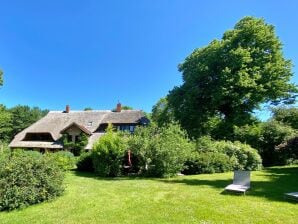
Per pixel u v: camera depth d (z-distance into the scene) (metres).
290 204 10.43
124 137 21.69
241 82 31.45
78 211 9.98
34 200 11.03
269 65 33.16
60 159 23.23
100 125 43.78
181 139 21.03
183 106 36.91
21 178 11.14
